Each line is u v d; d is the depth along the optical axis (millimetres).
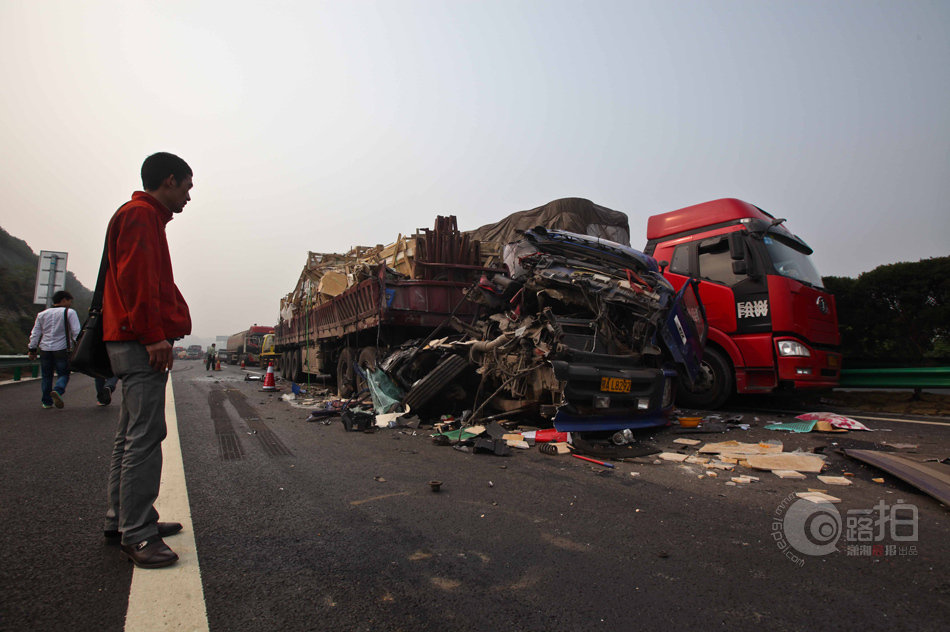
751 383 6984
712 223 7738
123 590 1959
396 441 5277
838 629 1764
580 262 6125
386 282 8133
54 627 1686
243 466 4059
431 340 8023
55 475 3627
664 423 5703
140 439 2217
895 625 1789
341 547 2432
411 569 2201
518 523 2801
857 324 9188
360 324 9016
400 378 7141
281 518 2824
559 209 11062
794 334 6715
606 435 5332
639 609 1890
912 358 8422
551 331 5320
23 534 2523
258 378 15898
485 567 2236
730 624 1788
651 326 5500
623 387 5148
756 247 7047
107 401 7789
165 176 2369
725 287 7258
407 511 2979
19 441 4859
